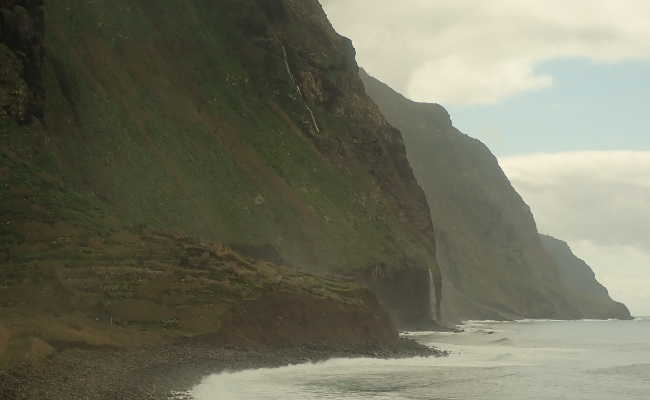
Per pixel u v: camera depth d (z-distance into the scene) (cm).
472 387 4797
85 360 4084
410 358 6288
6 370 3450
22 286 5269
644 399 4538
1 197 6475
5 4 7894
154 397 3316
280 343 5594
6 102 7456
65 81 9081
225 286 5756
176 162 9675
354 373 5022
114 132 9131
